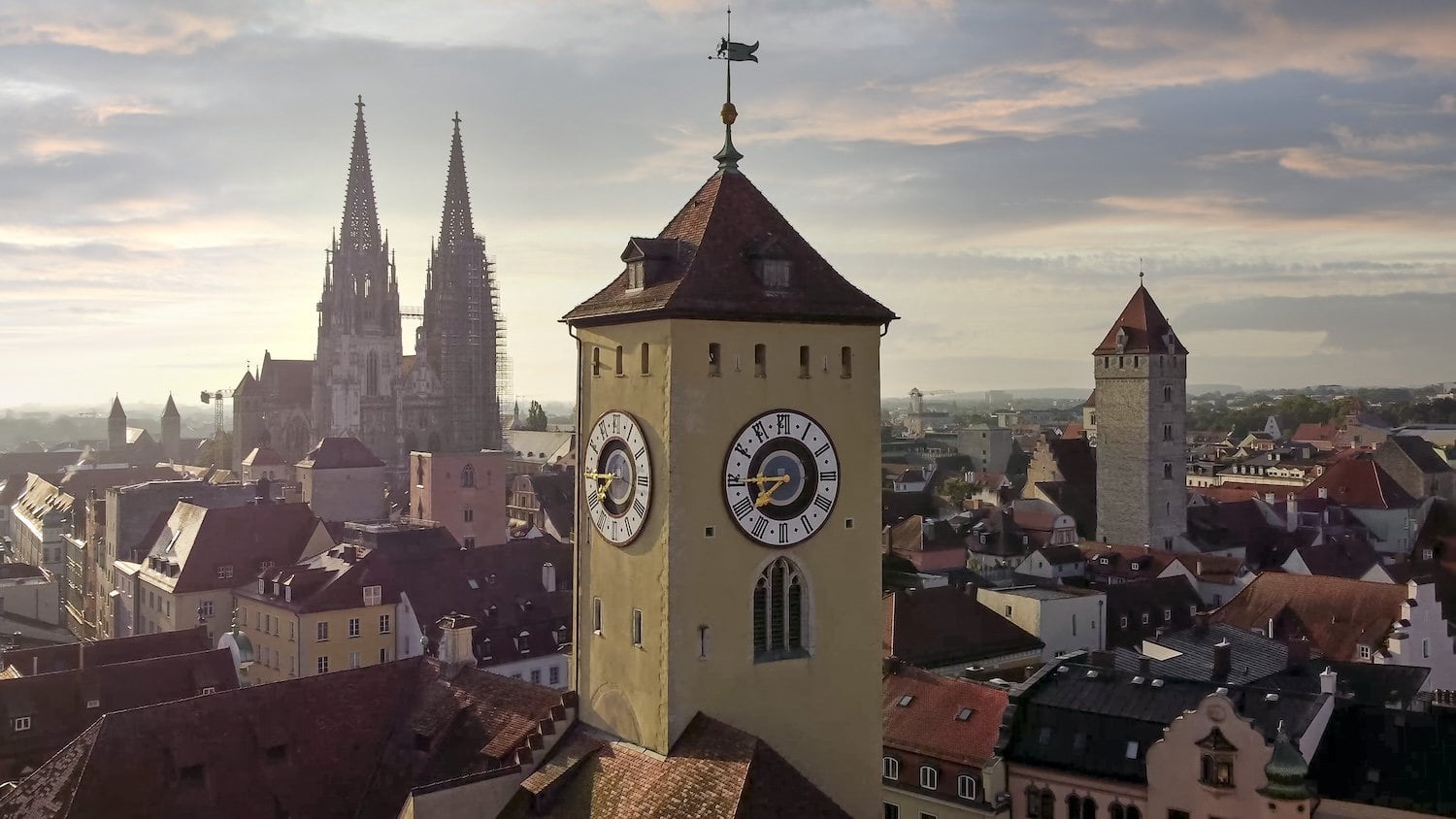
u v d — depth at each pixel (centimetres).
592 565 4466
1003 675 9856
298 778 5281
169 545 13625
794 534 4206
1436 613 10238
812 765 4247
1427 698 7612
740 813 3550
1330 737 6462
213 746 5219
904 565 15050
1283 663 8625
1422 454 19750
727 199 4372
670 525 3966
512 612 11625
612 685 4319
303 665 10812
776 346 4166
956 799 7069
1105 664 8531
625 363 4256
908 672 8094
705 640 4038
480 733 5191
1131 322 18100
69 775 4988
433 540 13025
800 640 4269
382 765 5425
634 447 4169
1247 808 6041
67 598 19300
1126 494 18088
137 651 9156
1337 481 19225
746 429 4097
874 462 4391
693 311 3941
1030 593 11575
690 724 4006
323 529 13488
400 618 11400
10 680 7469
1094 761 6612
